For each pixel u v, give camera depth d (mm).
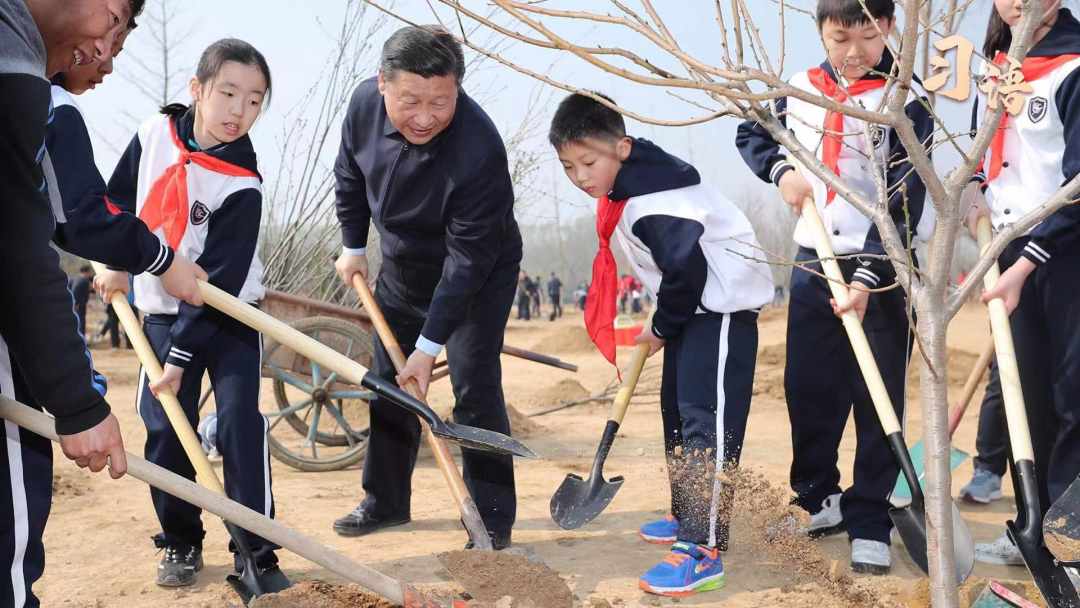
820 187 3535
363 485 3891
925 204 3357
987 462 4531
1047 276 3168
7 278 1705
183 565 3211
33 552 1929
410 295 3646
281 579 3029
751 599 3064
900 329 3484
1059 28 3131
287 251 7113
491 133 3232
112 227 2289
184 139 3031
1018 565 3500
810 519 3820
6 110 1606
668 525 3748
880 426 3434
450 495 4590
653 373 10594
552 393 8547
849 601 3027
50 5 1740
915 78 3266
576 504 3461
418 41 2922
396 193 3332
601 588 3180
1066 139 3021
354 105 3414
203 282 2842
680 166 3232
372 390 2824
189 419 3168
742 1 2188
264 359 5043
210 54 2988
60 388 1791
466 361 3504
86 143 2215
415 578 3271
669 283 3137
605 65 1854
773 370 9375
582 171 3211
